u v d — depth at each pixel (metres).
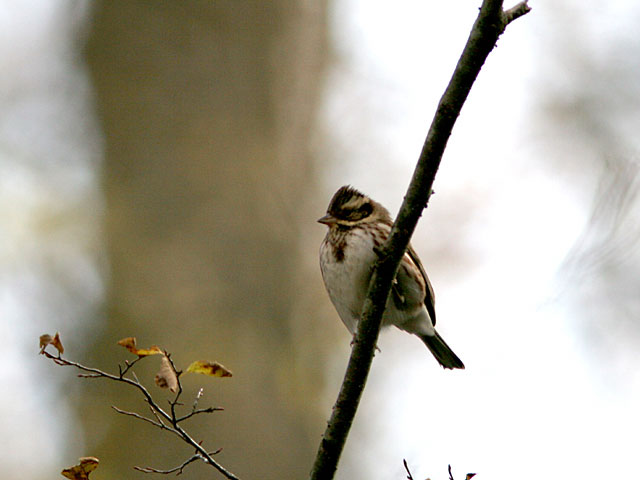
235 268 14.48
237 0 15.53
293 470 14.09
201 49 15.14
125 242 14.44
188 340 14.05
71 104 16.98
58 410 14.74
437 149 7.70
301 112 16.03
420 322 12.26
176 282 14.26
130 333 14.14
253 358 14.20
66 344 14.89
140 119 14.87
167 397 14.02
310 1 16.52
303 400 14.55
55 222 15.77
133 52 15.13
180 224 14.51
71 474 7.23
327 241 11.71
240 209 14.70
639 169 10.56
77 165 16.52
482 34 7.37
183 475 13.84
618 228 10.38
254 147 15.09
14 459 16.88
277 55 15.73
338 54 17.86
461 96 7.54
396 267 8.03
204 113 14.93
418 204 7.88
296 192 15.59
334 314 15.33
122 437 13.97
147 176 14.68
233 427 13.95
